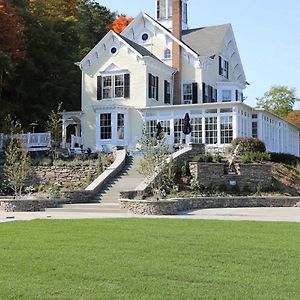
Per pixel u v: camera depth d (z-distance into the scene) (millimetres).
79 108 54844
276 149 48688
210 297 8000
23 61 48688
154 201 23406
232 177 31469
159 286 8680
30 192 32875
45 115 50062
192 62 47156
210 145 40188
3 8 45250
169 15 52938
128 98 44031
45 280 9109
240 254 11680
